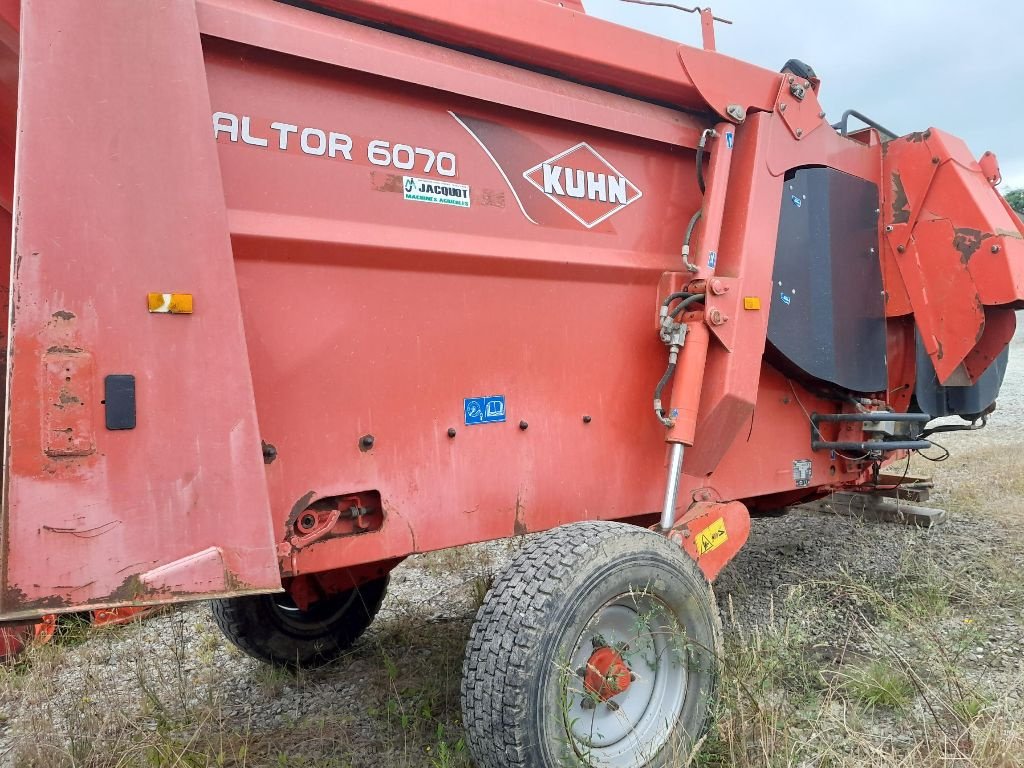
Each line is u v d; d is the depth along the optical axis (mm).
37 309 1758
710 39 3246
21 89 1772
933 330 4109
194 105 1983
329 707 3303
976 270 3941
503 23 2639
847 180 3982
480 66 2670
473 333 2666
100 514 1810
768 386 3758
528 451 2811
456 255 2584
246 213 2221
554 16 2758
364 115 2438
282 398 2287
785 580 4715
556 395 2885
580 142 2938
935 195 4098
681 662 2633
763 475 3736
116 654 3947
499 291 2727
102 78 1867
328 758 2855
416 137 2537
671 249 3215
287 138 2299
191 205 1957
